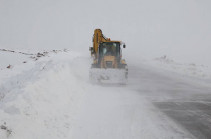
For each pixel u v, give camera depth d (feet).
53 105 25.31
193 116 25.43
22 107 21.16
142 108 28.32
